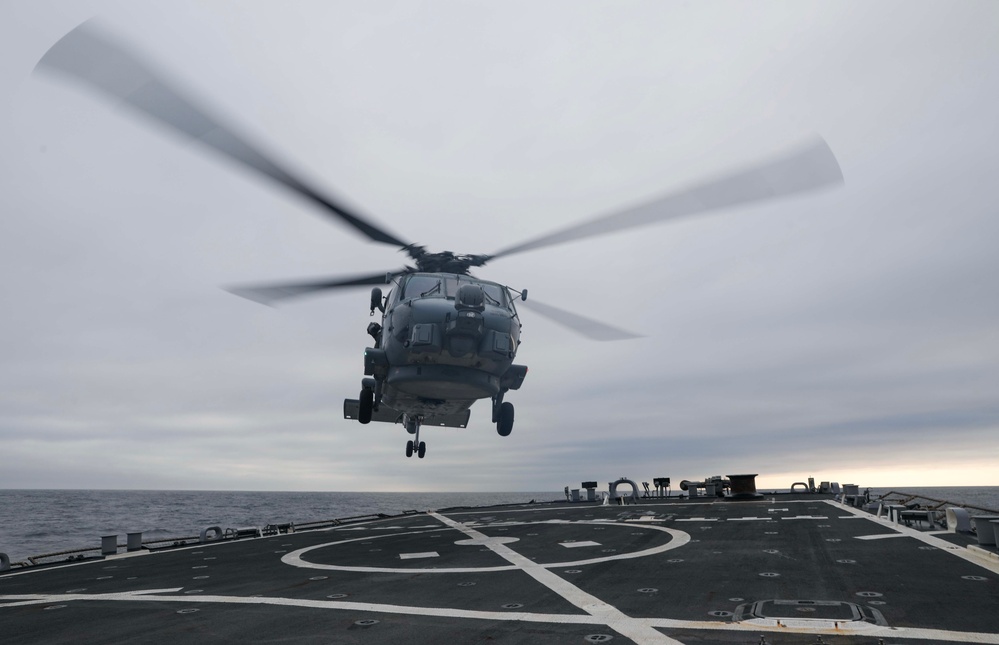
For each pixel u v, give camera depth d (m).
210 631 8.20
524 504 35.56
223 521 91.62
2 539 63.19
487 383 17.05
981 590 9.37
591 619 8.20
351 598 10.13
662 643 7.02
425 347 15.56
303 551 16.95
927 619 7.75
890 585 9.81
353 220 14.66
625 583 10.64
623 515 23.64
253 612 9.32
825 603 8.66
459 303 15.29
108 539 18.48
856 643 6.82
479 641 7.33
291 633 7.97
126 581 13.15
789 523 18.45
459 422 22.17
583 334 17.59
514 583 10.95
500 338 16.09
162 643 7.68
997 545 12.59
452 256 17.78
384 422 23.75
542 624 8.02
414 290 16.94
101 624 8.88
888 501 24.47
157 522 89.19
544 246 15.42
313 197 13.23
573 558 13.62
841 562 11.94
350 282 17.25
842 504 24.69
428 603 9.54
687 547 14.52
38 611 10.11
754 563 12.12
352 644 7.36
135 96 8.56
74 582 13.43
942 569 11.06
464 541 17.62
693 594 9.59
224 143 10.36
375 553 15.84
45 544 57.56
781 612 8.24
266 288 15.38
